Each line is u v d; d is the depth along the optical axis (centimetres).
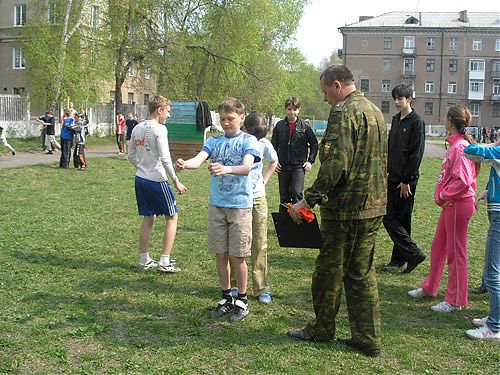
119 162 1969
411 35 7500
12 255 658
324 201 386
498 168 445
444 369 391
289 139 776
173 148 1969
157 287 562
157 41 3039
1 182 1310
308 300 538
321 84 404
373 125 388
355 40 7638
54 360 387
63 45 2692
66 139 1683
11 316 466
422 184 1617
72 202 1066
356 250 405
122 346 414
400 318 496
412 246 643
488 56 7400
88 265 632
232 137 484
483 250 774
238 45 3341
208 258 683
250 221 481
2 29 4141
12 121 2875
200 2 3206
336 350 416
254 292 532
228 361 393
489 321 450
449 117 524
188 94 3356
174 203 617
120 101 3192
